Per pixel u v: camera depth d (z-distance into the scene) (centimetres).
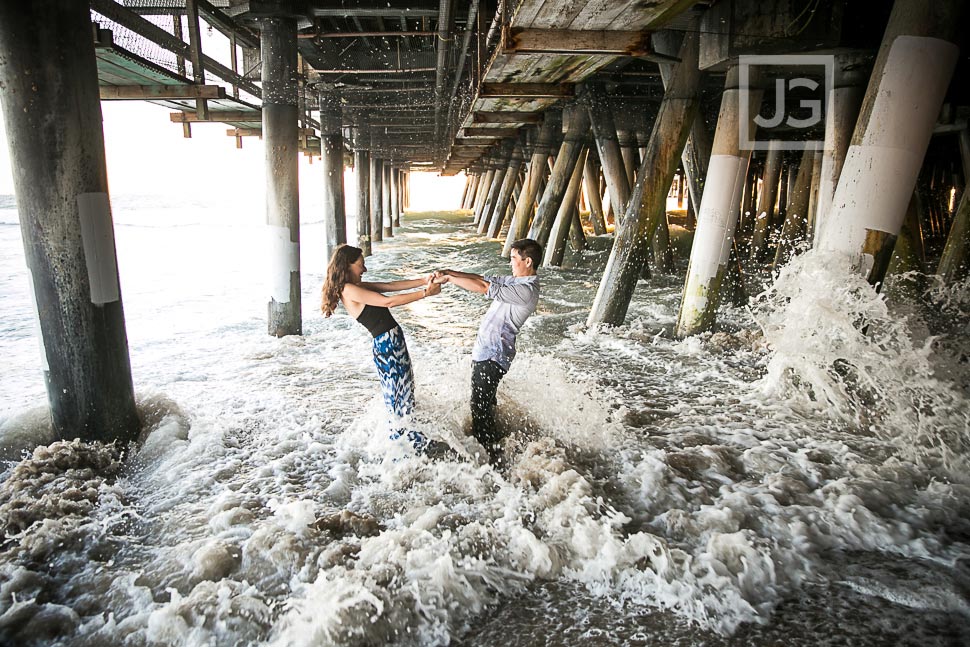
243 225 3098
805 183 1215
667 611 272
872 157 514
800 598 278
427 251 1814
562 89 968
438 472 395
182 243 2075
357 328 826
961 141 998
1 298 1020
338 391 567
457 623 267
